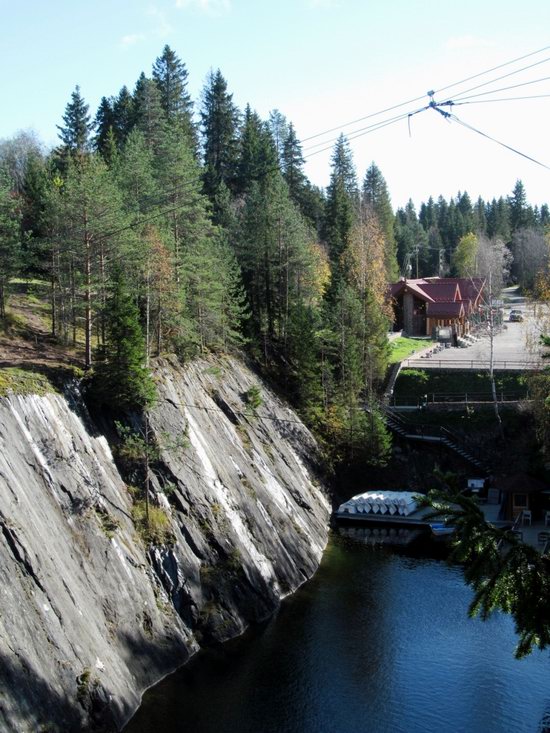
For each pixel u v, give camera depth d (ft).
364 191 332.60
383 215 327.88
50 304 166.40
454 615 109.91
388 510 161.68
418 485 178.50
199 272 151.33
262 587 112.06
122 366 107.34
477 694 86.17
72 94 227.81
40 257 162.61
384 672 91.71
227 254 174.81
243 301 196.65
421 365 216.13
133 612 89.81
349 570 130.93
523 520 156.15
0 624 66.03
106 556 90.68
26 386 96.12
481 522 32.14
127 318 109.19
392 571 130.21
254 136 275.59
